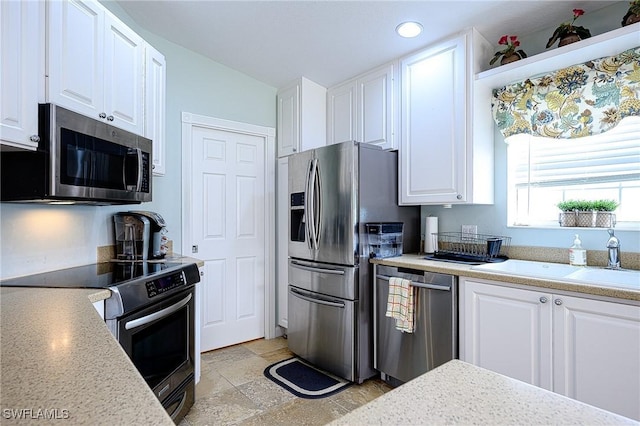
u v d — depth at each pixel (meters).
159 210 2.66
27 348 0.77
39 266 1.74
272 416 1.98
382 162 2.57
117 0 2.14
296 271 2.84
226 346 3.08
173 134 2.75
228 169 3.11
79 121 1.53
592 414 0.54
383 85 2.78
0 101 1.20
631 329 1.39
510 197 2.36
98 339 0.83
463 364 0.74
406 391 0.61
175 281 1.82
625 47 1.78
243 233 3.20
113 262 2.11
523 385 0.64
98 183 1.64
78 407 0.52
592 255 1.99
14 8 1.25
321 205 2.60
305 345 2.73
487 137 2.34
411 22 2.21
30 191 1.42
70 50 1.51
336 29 2.37
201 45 2.72
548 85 2.10
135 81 2.02
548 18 2.10
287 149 3.26
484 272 1.84
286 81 3.24
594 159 2.10
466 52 2.24
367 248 2.44
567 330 1.56
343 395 2.23
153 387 1.64
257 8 2.21
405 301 2.16
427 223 2.68
